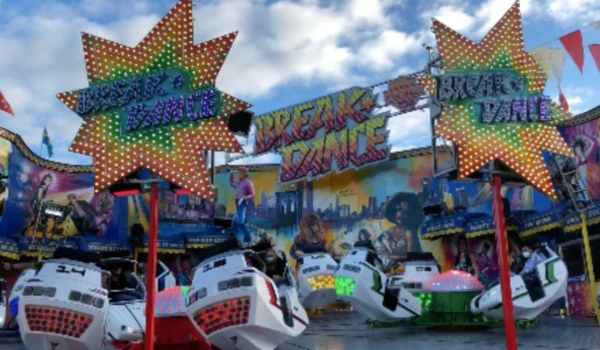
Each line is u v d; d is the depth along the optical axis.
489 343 12.46
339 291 15.62
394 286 15.39
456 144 8.58
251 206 33.75
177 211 32.50
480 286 15.69
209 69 8.65
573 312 21.78
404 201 31.12
